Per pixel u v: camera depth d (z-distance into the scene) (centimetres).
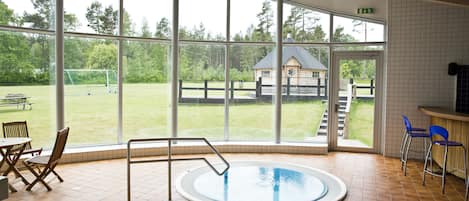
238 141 798
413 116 718
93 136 712
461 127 548
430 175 595
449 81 696
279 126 784
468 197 486
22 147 523
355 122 783
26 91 640
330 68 789
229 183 541
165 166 629
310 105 802
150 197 470
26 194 475
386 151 738
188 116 788
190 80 784
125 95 736
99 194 479
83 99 698
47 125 665
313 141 803
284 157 721
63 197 464
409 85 718
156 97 761
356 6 757
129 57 735
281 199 471
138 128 751
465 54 688
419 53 709
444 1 566
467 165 533
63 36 646
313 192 502
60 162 636
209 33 784
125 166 626
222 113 802
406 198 481
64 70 674
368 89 771
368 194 496
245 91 803
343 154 756
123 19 720
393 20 721
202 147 747
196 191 498
